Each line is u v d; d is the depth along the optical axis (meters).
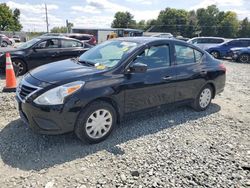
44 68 4.49
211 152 4.07
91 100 3.94
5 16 88.50
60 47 9.93
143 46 4.66
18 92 4.16
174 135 4.61
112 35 40.88
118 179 3.29
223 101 6.95
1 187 3.07
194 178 3.37
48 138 4.25
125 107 4.43
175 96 5.20
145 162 3.69
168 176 3.39
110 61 4.49
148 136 4.51
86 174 3.37
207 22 104.31
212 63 5.90
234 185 3.28
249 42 19.58
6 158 3.65
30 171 3.39
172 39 5.22
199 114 5.75
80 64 4.64
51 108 3.71
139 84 4.49
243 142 4.51
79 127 3.94
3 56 8.87
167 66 4.99
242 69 13.84
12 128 4.55
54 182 3.19
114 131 4.62
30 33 66.44
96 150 3.96
